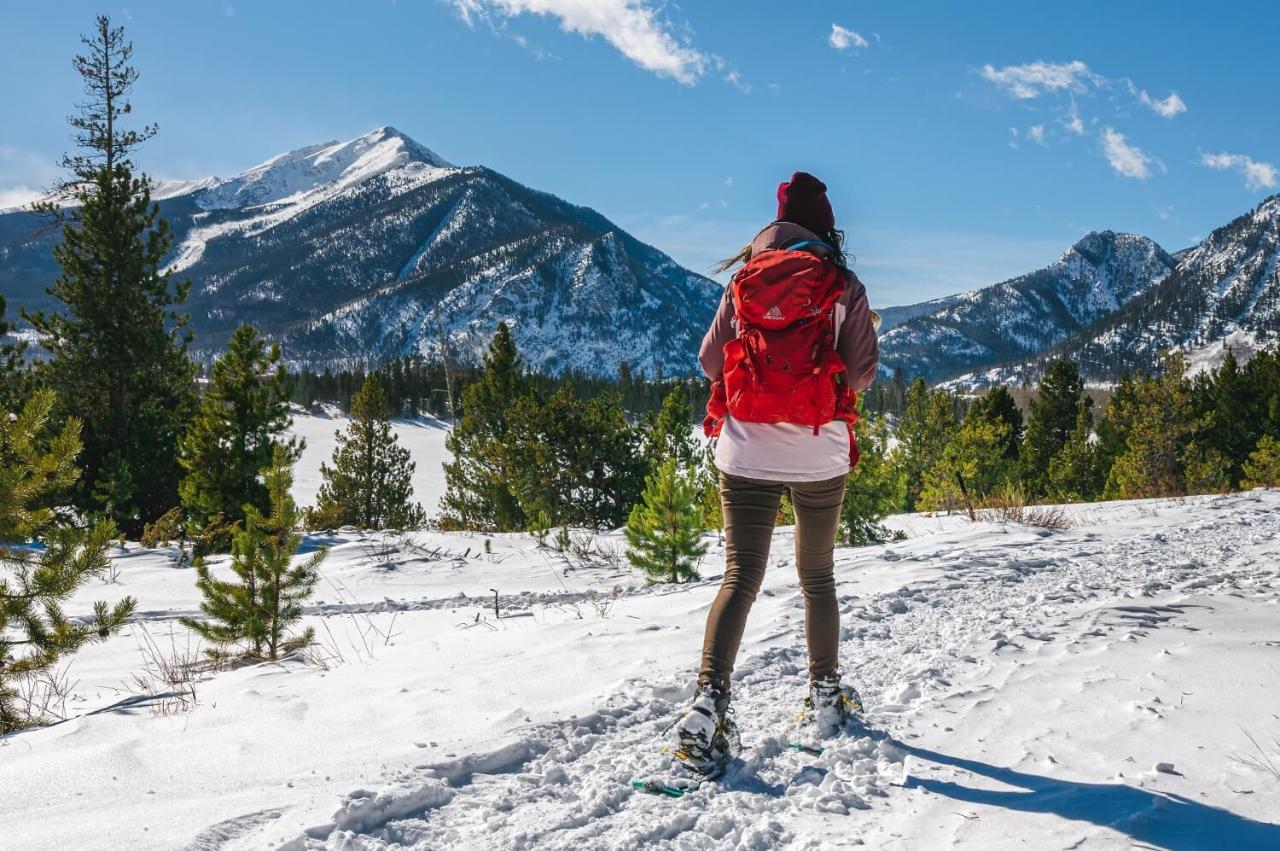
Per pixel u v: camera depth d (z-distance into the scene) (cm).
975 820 202
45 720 430
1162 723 267
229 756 261
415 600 996
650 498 960
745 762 245
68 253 1950
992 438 2791
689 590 656
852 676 346
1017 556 685
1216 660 331
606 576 1110
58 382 1919
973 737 264
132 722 317
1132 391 3616
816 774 238
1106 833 191
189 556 1422
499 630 524
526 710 297
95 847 189
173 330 2088
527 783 237
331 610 930
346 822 203
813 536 269
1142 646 360
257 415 1642
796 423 251
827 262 247
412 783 223
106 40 2175
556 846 194
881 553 757
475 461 2622
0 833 200
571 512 2241
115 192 1984
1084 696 297
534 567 1209
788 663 367
